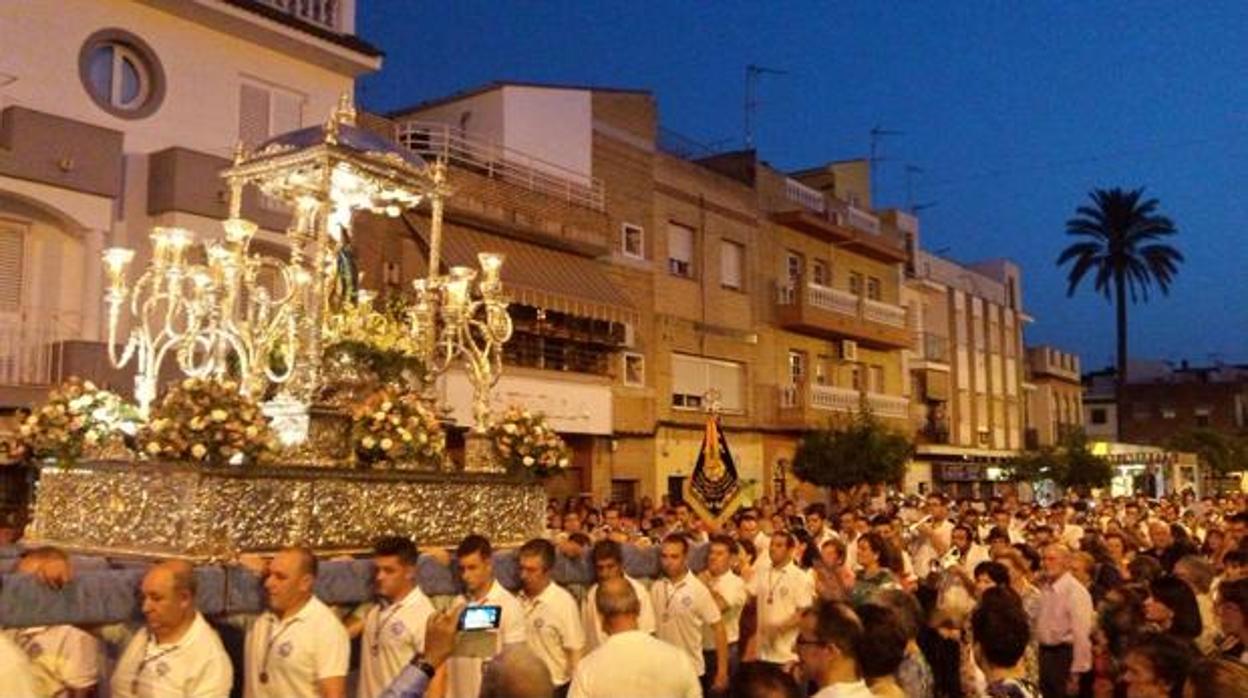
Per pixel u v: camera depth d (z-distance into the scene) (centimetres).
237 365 1067
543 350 2511
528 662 390
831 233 3681
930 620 805
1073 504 2552
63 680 588
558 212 2570
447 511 922
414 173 1079
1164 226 6988
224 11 1900
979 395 4991
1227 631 636
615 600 598
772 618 981
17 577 563
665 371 2942
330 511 823
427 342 1103
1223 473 6075
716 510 1327
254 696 596
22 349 1673
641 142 2944
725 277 3284
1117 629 796
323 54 2070
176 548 750
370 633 664
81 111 1753
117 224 1780
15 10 1683
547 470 1029
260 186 1134
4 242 1689
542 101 2706
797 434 3481
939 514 1588
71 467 845
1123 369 7038
